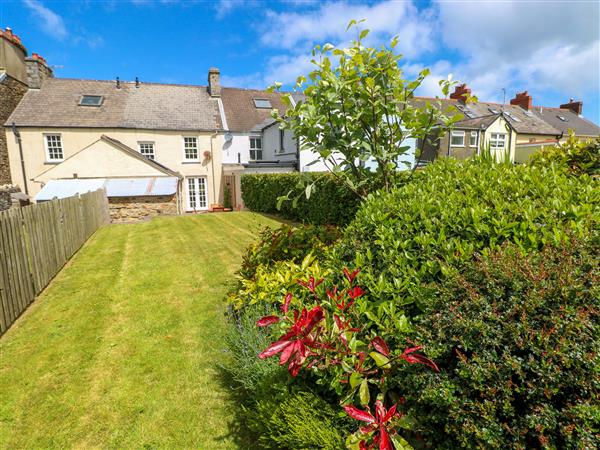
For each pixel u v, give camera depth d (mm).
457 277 1875
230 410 2875
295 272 3369
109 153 16969
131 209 15828
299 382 2373
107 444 2576
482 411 1519
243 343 3090
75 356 3730
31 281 5328
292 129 3924
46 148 18328
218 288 5648
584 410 1354
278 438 2115
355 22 3658
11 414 2885
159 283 5957
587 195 2307
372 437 1745
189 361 3578
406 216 2562
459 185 2951
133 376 3357
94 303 5168
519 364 1488
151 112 20516
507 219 2197
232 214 14820
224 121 21609
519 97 30891
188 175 20781
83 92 20219
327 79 3637
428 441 1775
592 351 1418
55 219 6719
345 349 1955
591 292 1530
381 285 2225
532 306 1587
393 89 3713
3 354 3807
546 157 3824
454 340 1688
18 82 19062
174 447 2523
